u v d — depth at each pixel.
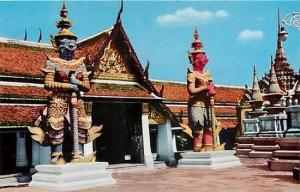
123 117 26.66
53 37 17.83
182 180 16.62
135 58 25.12
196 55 23.44
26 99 21.41
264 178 15.89
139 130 24.95
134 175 19.77
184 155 23.36
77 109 17.00
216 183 15.05
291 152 18.34
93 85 23.03
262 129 27.48
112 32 24.03
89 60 23.20
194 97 23.20
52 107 16.38
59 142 16.25
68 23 17.53
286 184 13.82
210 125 23.19
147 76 25.61
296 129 18.30
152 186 14.93
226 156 22.88
